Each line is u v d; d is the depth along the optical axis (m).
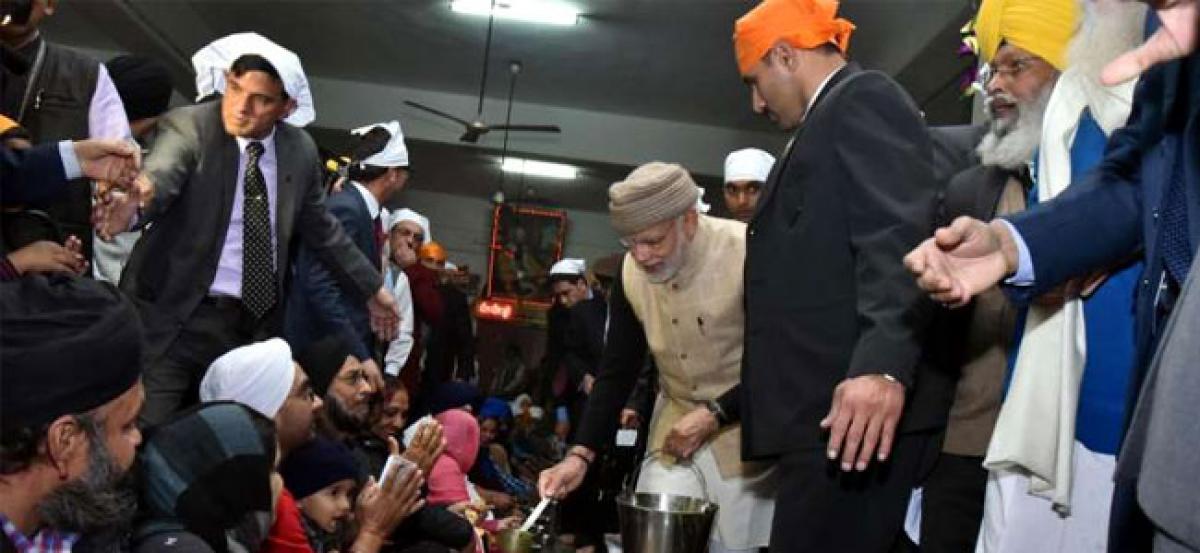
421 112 14.13
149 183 2.30
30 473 1.30
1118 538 1.04
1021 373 1.47
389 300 3.39
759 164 4.32
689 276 2.41
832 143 1.84
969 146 2.27
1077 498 1.45
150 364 2.72
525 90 13.59
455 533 3.26
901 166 1.77
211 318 2.81
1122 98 1.42
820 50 2.02
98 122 2.44
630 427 3.76
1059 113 1.55
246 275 2.86
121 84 3.00
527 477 7.96
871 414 1.59
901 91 1.86
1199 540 0.84
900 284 1.66
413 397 5.54
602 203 18.77
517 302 17.86
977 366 1.79
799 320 1.85
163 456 1.85
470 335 7.20
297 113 3.22
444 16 10.97
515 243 18.27
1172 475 0.86
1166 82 1.07
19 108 2.29
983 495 1.79
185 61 10.89
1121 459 0.97
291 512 2.31
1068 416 1.41
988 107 1.81
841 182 1.83
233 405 1.95
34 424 1.27
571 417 7.73
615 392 2.72
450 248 19.05
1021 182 1.82
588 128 14.25
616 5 9.91
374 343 4.20
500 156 14.98
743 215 4.36
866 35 8.90
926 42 7.53
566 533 4.59
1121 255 1.24
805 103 2.03
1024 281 1.21
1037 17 1.68
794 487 1.83
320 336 3.34
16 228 1.82
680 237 2.35
